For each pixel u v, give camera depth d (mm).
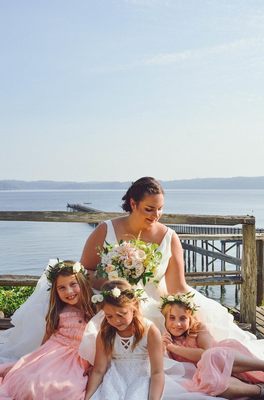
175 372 3707
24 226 58312
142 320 3510
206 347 3859
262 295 8414
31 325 4156
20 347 4145
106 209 88250
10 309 8086
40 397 3279
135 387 3314
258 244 8359
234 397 3469
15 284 5047
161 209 4191
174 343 3988
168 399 3367
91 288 4062
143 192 4094
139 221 4199
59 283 3891
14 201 151625
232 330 4180
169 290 4305
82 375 3518
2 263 26812
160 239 4277
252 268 5430
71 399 3309
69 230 51594
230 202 123562
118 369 3502
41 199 176750
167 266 4293
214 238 6758
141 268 3965
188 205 104188
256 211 80250
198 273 6785
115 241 4293
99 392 3350
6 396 3357
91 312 3916
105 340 3496
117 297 3410
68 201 149750
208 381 3434
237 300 16141
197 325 4023
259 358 3844
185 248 17203
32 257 29078
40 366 3480
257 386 3531
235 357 3588
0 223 64062
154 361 3436
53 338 3816
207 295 17328
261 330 6453
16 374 3443
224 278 5441
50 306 3941
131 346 3500
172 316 3951
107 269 3996
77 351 3680
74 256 29312
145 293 4152
